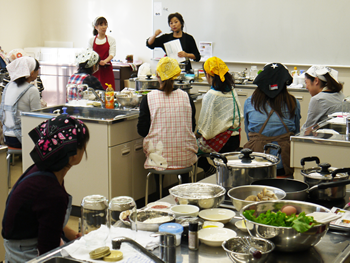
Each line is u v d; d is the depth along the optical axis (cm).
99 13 773
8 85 363
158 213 140
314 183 161
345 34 556
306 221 112
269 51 609
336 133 236
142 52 748
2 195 226
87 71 388
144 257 108
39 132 141
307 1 570
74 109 354
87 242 116
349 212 142
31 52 782
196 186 158
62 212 138
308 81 320
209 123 315
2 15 764
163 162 290
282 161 262
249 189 152
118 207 126
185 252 117
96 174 298
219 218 140
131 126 311
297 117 275
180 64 463
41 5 823
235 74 538
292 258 113
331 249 119
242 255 105
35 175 139
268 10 597
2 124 369
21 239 142
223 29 634
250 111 275
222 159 163
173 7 668
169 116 285
